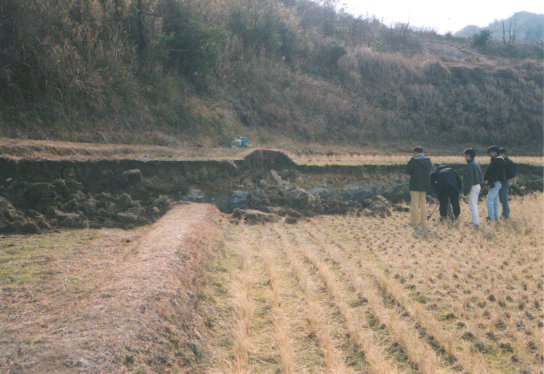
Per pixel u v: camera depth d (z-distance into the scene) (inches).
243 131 687.7
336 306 158.1
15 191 289.6
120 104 535.5
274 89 839.1
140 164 361.7
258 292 173.8
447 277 191.2
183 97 641.0
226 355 121.9
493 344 130.4
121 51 582.9
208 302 154.8
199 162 393.4
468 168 337.4
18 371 90.4
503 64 1331.2
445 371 113.6
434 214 402.0
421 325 140.9
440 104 1045.2
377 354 119.4
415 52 1353.3
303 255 234.5
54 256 206.7
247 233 291.9
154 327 117.4
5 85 432.5
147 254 182.1
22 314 133.2
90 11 569.9
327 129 837.2
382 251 246.8
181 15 678.5
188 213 298.5
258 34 861.2
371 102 989.2
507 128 1019.9
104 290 139.9
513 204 444.5
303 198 388.5
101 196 323.9
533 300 162.6
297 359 119.6
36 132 424.8
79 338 106.6
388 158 581.3
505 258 228.8
